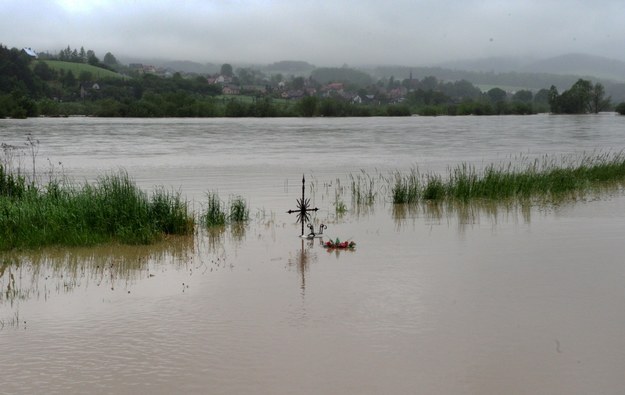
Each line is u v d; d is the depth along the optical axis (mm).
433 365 8234
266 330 9453
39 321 9945
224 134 65250
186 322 9828
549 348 8766
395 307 10461
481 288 11523
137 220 16219
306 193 24516
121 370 8125
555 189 24828
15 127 75000
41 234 15289
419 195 23141
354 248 14930
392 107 138625
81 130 70125
